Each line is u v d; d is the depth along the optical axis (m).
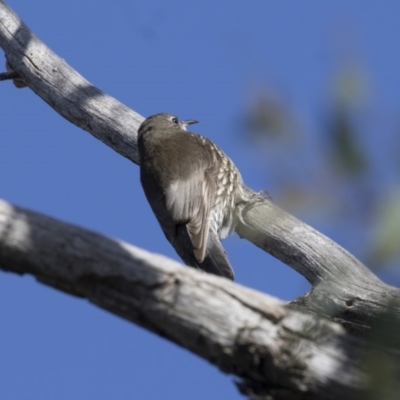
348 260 12.71
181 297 7.39
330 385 7.22
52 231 7.44
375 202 4.44
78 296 7.59
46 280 7.56
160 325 7.47
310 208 4.51
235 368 7.42
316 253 13.06
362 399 7.13
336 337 7.34
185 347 7.55
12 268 7.56
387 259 4.45
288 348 7.29
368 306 11.56
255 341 7.29
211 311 7.38
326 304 11.45
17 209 7.54
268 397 7.38
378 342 5.99
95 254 7.40
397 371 5.84
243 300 7.43
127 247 7.48
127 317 7.54
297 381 7.27
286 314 7.41
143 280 7.38
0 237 7.38
